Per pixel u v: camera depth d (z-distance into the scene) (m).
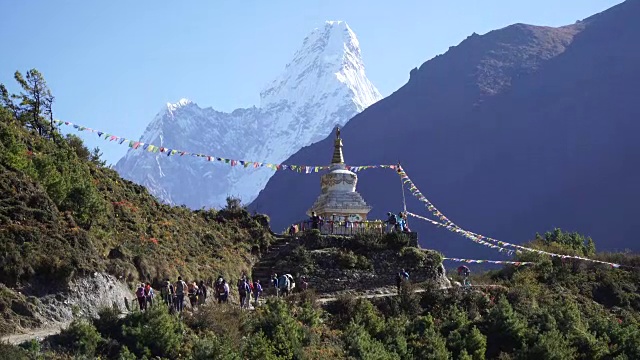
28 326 45.22
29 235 49.19
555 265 80.25
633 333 64.94
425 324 58.66
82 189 56.41
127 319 45.88
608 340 63.94
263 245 68.69
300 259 65.31
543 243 86.94
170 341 44.88
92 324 45.03
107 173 68.50
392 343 55.66
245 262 65.69
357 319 57.03
